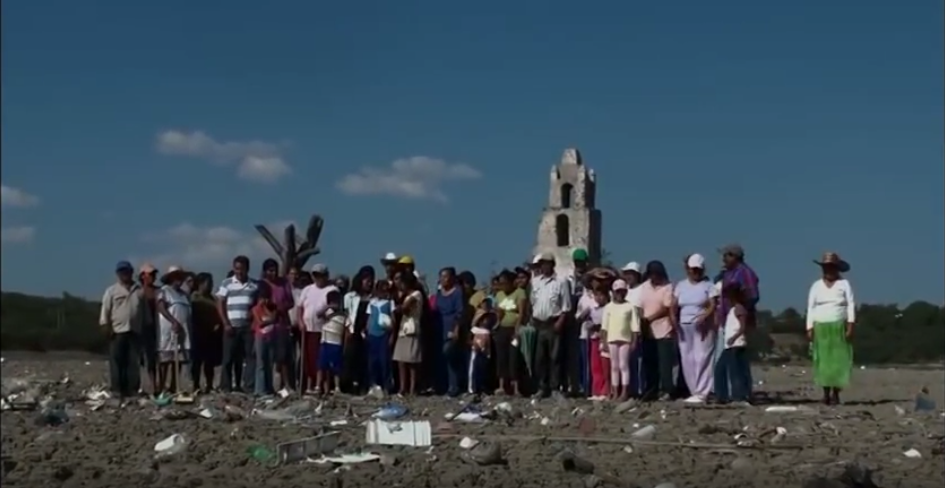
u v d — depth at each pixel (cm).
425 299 2347
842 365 2102
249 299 2322
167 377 2434
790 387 2806
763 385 2895
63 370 3675
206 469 1360
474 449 1454
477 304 2389
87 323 5259
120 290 2242
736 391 2106
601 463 1408
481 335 2336
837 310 2103
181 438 1552
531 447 1523
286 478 1300
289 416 1884
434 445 1541
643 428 1662
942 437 1623
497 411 1875
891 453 1491
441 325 2336
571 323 2273
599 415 1875
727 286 2122
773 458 1455
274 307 2311
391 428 1552
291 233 3469
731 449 1518
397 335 2319
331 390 2369
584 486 1250
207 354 2403
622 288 2144
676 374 2164
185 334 2303
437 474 1320
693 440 1595
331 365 2305
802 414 1900
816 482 1225
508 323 2306
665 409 1953
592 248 4288
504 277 2339
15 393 2453
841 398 2362
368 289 2383
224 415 1895
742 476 1319
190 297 2395
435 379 2375
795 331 4781
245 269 2333
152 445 1567
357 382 2386
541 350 2244
